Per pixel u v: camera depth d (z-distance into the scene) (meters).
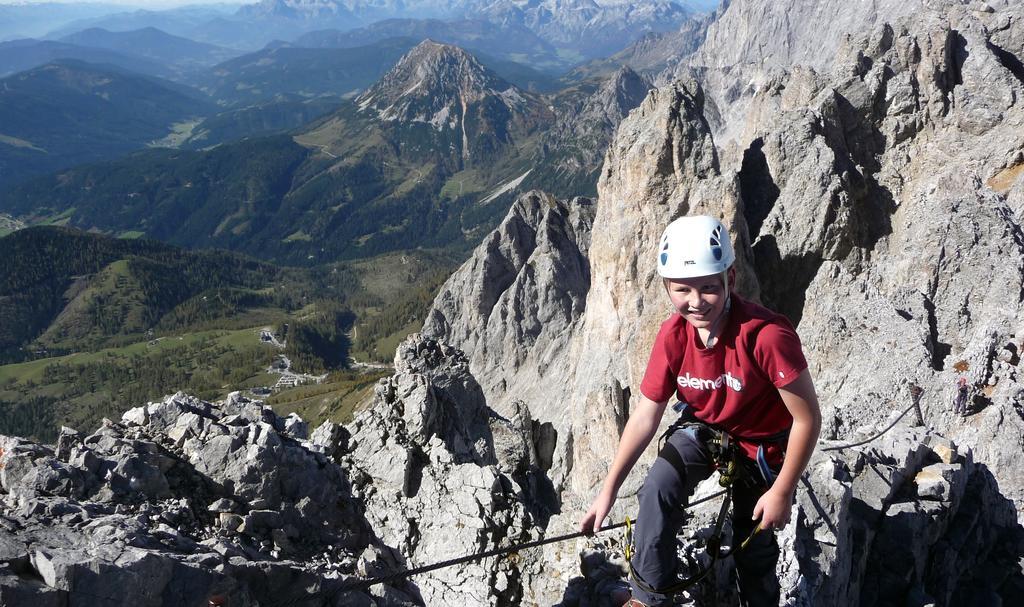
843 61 77.88
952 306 44.59
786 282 60.97
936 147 68.50
